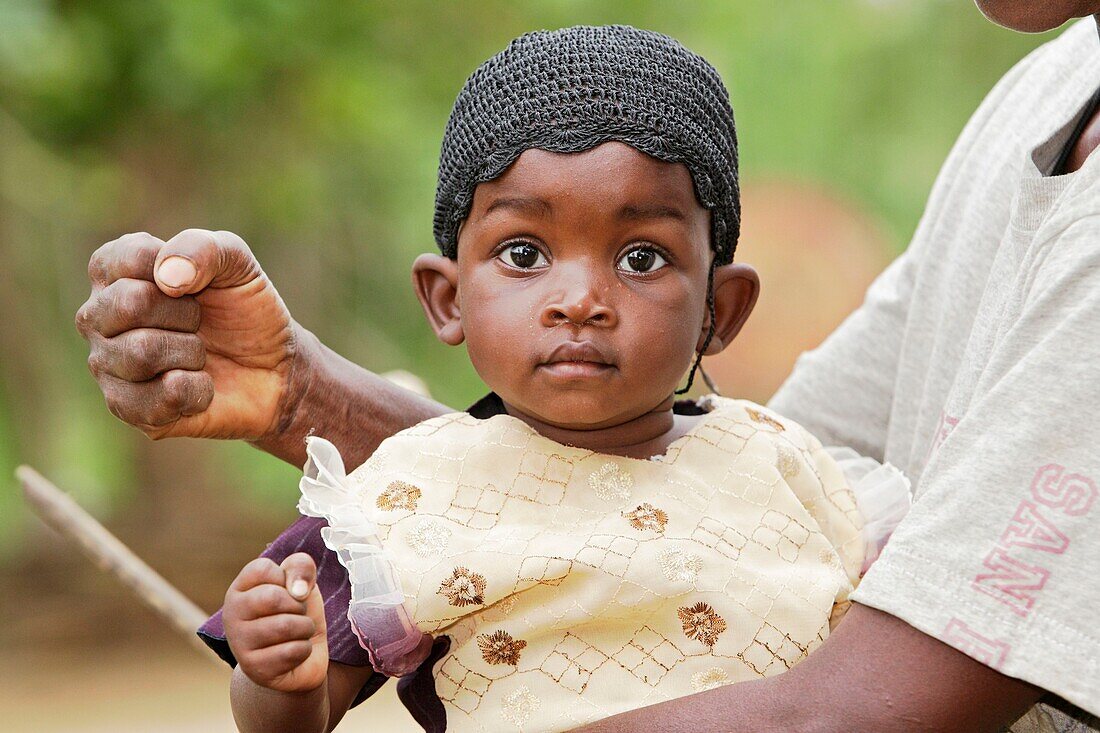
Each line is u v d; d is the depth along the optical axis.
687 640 1.50
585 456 1.59
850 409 2.18
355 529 1.48
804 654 1.52
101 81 7.12
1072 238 1.35
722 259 1.69
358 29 7.24
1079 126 1.63
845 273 9.38
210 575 8.41
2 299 8.24
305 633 1.28
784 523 1.60
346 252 8.78
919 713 1.23
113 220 7.98
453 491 1.55
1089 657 1.19
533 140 1.53
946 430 1.62
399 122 7.38
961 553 1.25
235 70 6.66
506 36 7.50
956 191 1.98
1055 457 1.24
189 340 1.57
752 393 9.49
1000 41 8.91
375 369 8.86
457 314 1.70
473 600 1.47
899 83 9.09
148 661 7.93
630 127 1.53
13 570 8.77
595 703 1.46
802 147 9.20
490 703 1.48
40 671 7.67
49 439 8.52
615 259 1.54
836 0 9.09
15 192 7.81
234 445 8.93
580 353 1.50
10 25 6.20
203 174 7.85
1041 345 1.28
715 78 1.67
